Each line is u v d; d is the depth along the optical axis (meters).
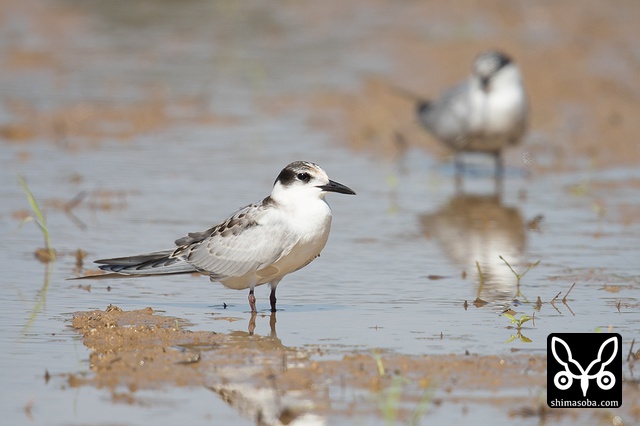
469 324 10.57
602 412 8.42
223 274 10.82
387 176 17.80
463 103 17.83
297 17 30.59
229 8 31.58
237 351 9.72
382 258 13.14
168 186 16.42
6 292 11.55
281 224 10.70
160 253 11.13
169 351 9.69
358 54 26.62
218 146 19.16
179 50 27.11
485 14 29.81
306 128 20.72
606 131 20.50
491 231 14.49
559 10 29.77
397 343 9.96
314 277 12.34
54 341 9.98
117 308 10.90
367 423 8.16
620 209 15.55
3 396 8.62
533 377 9.08
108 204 15.38
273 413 8.33
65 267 12.51
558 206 15.90
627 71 24.64
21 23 29.08
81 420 8.18
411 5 31.39
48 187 16.25
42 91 22.80
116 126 20.42
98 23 29.66
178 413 8.33
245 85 23.94
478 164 19.05
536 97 22.67
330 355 9.62
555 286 11.91
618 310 10.98
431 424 8.14
